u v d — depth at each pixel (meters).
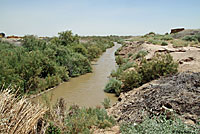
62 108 5.59
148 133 3.64
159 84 7.72
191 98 5.04
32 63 11.84
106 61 24.38
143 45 22.72
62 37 23.42
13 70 10.45
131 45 30.09
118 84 10.87
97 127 5.29
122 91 10.43
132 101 6.89
